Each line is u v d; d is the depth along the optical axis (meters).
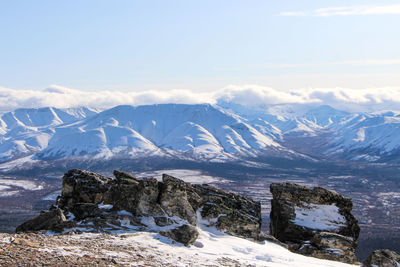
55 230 32.78
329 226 46.41
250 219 42.47
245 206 46.03
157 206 39.16
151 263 24.52
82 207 39.62
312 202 48.31
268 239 41.75
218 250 32.31
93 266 22.03
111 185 43.66
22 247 23.72
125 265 23.25
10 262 20.64
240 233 41.47
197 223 40.09
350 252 41.81
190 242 31.92
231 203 45.44
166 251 28.44
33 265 20.67
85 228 33.94
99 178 44.84
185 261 26.39
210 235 38.59
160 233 32.62
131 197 39.41
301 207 47.75
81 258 23.17
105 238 29.91
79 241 28.02
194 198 42.94
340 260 40.59
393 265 37.69
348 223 46.88
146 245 29.28
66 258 22.70
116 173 41.94
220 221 41.50
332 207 48.41
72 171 45.09
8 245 23.77
